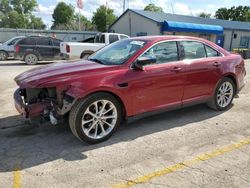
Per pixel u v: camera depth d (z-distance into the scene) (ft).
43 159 12.57
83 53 47.24
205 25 83.56
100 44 48.52
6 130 15.98
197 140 14.71
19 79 14.73
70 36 95.04
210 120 17.76
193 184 10.68
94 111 13.85
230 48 97.19
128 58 15.05
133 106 14.87
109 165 12.06
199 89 17.71
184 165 12.09
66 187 10.47
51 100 13.62
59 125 16.62
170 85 16.10
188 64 16.87
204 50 18.22
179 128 16.35
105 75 13.84
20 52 49.26
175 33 81.25
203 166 12.01
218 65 18.40
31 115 13.35
